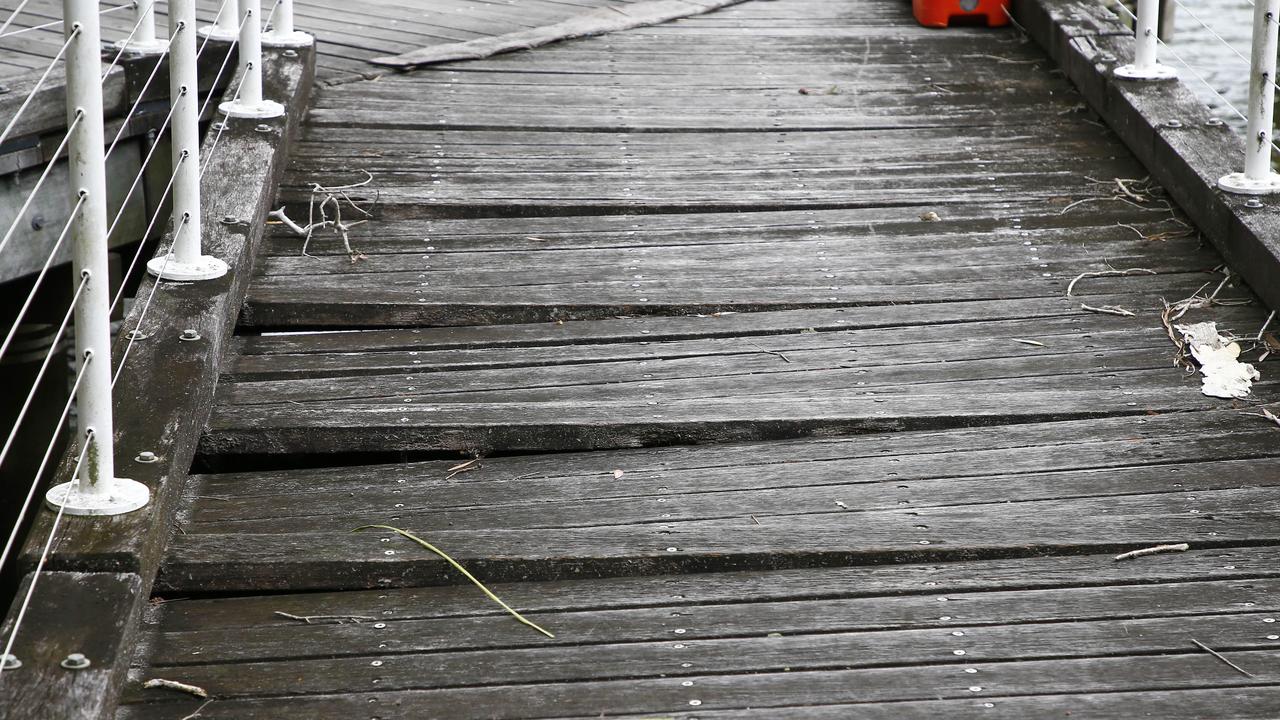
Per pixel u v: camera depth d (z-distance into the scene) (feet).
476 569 8.84
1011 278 12.93
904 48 20.10
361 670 7.88
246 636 8.20
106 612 7.43
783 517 9.36
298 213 14.06
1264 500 9.43
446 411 10.55
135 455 8.82
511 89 17.95
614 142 16.31
